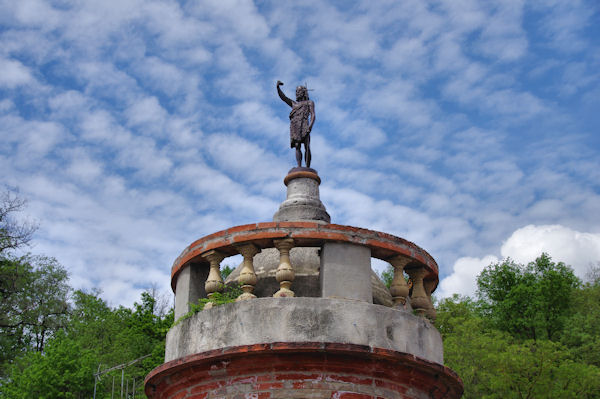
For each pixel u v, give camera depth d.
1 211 45.53
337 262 10.41
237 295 11.11
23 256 46.59
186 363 9.98
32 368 24.66
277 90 13.64
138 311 38.88
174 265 11.91
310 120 13.35
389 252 11.02
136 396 28.38
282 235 10.39
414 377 10.21
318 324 9.77
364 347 9.54
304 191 12.74
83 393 24.64
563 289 41.12
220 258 11.00
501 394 27.06
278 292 10.28
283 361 9.62
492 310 43.94
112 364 32.12
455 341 29.64
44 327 44.91
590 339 35.66
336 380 9.68
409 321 10.45
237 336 9.87
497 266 44.59
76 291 44.38
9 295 45.19
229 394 9.78
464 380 27.59
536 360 27.02
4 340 41.91
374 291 11.65
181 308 11.31
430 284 12.29
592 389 27.97
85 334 36.34
